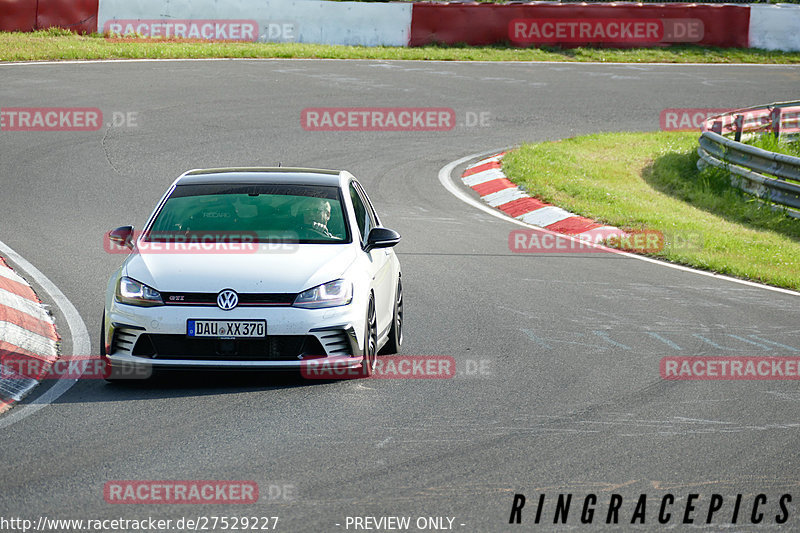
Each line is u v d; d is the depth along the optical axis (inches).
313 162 2576.3
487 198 2361.0
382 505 700.0
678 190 2623.0
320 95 3447.3
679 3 5226.4
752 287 1616.6
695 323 1342.3
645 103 3777.1
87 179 2306.8
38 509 684.7
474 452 817.5
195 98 3255.4
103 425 875.4
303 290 987.3
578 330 1288.1
